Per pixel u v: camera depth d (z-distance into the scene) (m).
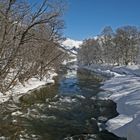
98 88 37.31
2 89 23.20
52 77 46.72
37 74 36.62
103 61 123.31
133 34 99.19
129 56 98.06
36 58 30.52
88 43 139.12
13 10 18.41
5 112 19.80
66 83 42.91
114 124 17.45
